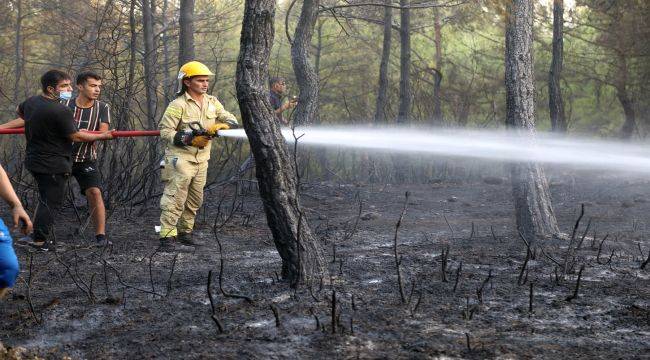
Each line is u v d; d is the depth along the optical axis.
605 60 17.56
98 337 4.20
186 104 6.82
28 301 4.57
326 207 10.32
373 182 14.45
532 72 7.15
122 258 6.55
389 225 8.62
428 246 6.91
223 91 22.42
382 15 18.80
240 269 5.88
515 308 4.61
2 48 20.77
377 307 4.61
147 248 7.05
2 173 3.74
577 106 20.33
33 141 6.80
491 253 6.43
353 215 9.51
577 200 10.91
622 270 5.76
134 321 4.46
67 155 6.86
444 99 17.64
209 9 19.12
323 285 5.05
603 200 10.70
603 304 4.73
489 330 4.16
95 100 7.26
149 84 11.70
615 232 7.77
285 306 4.62
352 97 23.98
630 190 11.30
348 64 23.97
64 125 6.72
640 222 8.51
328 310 4.52
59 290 5.36
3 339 4.21
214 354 3.80
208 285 4.43
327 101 24.12
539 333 4.12
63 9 18.12
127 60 10.77
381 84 17.38
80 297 5.09
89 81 7.12
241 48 4.95
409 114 16.52
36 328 4.40
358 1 18.31
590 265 5.93
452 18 18.48
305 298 4.79
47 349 4.01
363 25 22.78
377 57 23.95
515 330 4.17
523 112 7.10
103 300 4.96
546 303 4.75
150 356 3.81
